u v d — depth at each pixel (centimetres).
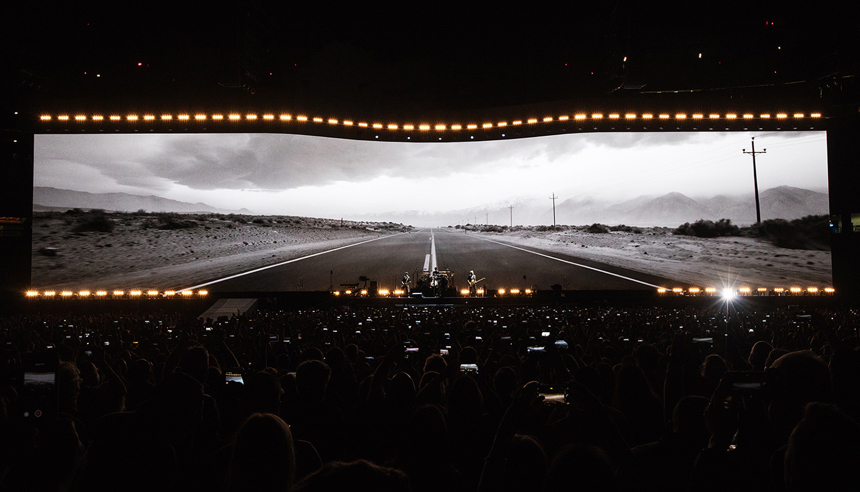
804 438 205
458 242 4728
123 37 2361
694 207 3791
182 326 1508
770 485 260
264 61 2556
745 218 3550
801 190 3325
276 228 4300
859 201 2888
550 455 279
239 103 2709
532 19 2431
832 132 2969
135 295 3112
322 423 369
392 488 136
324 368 380
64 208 3600
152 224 3859
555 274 3409
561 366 514
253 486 186
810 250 3228
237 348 973
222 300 3033
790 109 2705
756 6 2233
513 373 407
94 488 237
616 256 3891
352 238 4688
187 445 286
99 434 252
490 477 248
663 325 1340
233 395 407
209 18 2267
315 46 2581
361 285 3209
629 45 2277
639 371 382
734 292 3055
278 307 3062
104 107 2712
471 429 315
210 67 2398
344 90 2716
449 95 2758
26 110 2655
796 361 262
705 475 261
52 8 2261
